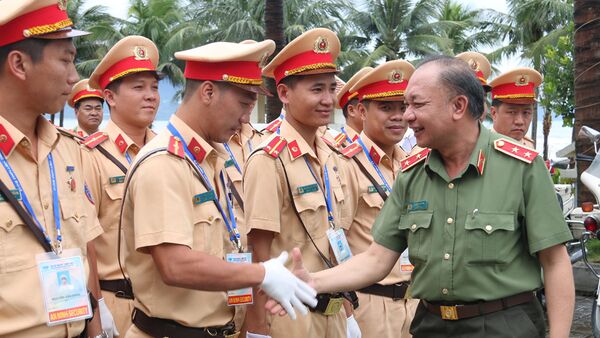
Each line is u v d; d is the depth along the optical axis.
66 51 2.65
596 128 8.32
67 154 2.90
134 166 2.96
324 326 3.79
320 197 3.82
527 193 2.81
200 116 3.06
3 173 2.57
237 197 4.84
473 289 2.80
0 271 2.49
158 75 4.84
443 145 2.87
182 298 3.02
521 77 5.93
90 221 3.28
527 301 2.85
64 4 2.67
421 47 37.25
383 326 4.46
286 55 3.79
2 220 2.52
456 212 2.86
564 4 32.97
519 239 2.84
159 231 2.82
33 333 2.56
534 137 32.88
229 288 2.85
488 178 2.84
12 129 2.60
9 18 2.48
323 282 3.12
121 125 4.74
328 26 36.97
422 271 2.95
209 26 36.78
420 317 3.04
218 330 3.13
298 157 3.77
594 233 4.86
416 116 2.84
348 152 4.59
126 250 3.08
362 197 4.55
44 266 2.59
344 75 37.12
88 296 2.75
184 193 2.92
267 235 3.65
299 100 3.79
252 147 6.50
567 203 9.30
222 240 3.11
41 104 2.63
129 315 4.42
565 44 16.44
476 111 2.86
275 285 2.91
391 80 4.57
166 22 39.97
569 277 2.79
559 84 16.31
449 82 2.80
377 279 3.19
